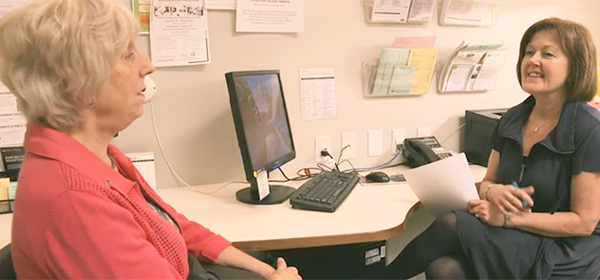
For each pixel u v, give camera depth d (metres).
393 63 2.07
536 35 1.53
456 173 1.50
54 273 0.80
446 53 2.23
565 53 1.45
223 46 1.86
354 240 1.36
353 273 1.74
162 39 1.76
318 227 1.40
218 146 1.93
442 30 2.20
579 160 1.40
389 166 2.21
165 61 1.78
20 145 1.68
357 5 2.03
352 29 2.04
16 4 1.58
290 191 1.75
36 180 0.81
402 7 2.06
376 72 2.09
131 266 0.85
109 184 0.88
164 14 1.75
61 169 0.82
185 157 1.89
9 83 0.84
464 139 2.32
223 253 1.24
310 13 1.97
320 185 1.73
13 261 0.85
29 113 0.86
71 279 0.79
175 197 1.74
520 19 2.33
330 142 2.11
